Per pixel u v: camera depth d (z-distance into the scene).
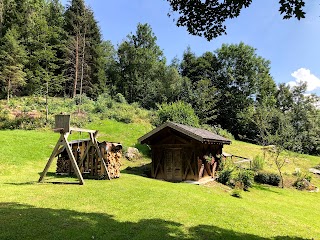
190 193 11.16
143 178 13.84
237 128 44.75
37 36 35.62
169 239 6.02
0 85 33.97
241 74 48.66
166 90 43.31
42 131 24.58
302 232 8.39
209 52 51.53
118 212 7.49
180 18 6.25
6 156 16.28
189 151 15.97
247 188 16.17
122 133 26.38
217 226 7.44
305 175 21.72
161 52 58.03
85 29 45.72
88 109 32.19
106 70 53.16
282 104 50.78
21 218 6.18
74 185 10.40
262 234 7.51
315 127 37.56
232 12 5.88
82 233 5.70
